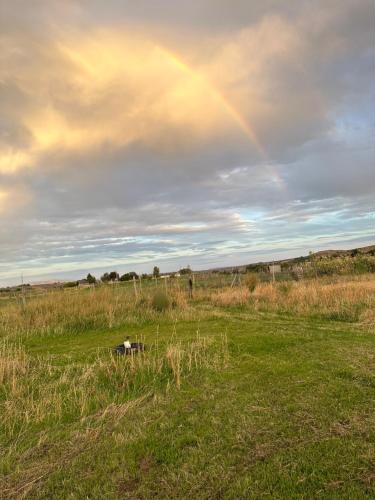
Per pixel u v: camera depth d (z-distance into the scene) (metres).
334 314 11.34
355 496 3.05
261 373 6.10
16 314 13.17
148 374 6.23
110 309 12.70
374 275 22.84
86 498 3.29
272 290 16.17
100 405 5.25
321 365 6.30
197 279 26.14
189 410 4.90
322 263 27.61
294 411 4.62
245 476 3.41
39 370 6.93
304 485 3.24
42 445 4.25
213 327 10.34
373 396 4.93
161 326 11.04
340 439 3.89
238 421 4.46
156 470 3.63
